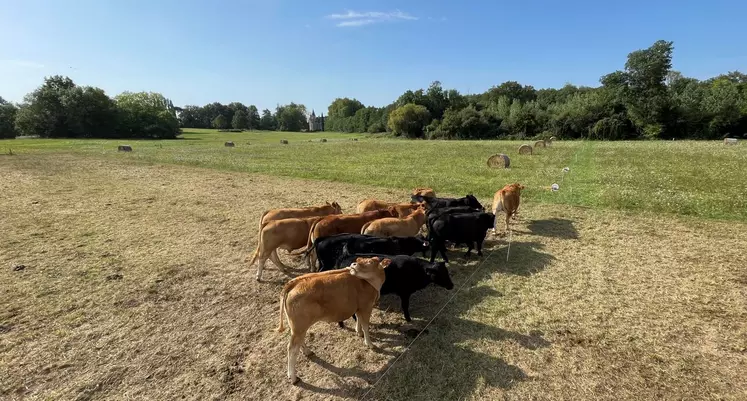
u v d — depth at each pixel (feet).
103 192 50.42
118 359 16.34
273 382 14.98
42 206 42.45
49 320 19.17
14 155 95.66
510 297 21.22
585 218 35.78
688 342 16.87
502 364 15.66
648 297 20.85
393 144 151.53
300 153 108.27
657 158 79.66
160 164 80.28
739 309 19.42
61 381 15.03
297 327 14.93
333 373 15.49
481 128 215.72
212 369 15.71
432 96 270.26
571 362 15.67
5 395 14.24
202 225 35.45
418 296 21.98
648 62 174.50
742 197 41.22
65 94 215.92
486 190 49.49
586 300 20.67
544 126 203.82
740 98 166.61
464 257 27.50
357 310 16.88
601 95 189.37
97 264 26.22
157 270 25.31
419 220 27.73
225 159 89.56
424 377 15.03
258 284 23.43
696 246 28.09
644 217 35.53
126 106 243.60
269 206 42.78
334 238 22.54
